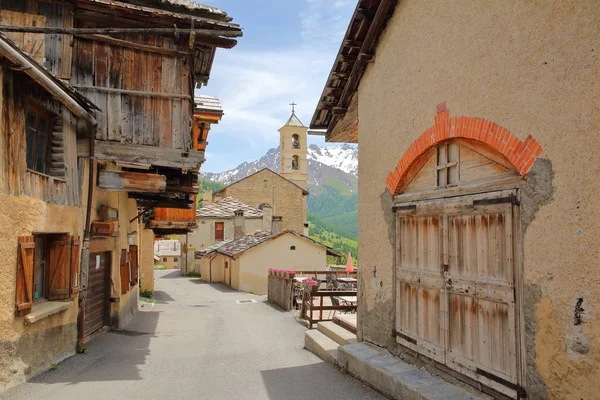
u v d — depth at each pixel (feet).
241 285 81.15
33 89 20.43
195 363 25.08
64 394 18.17
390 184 21.58
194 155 28.76
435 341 17.57
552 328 12.05
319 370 23.27
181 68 29.17
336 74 26.30
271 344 31.07
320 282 54.54
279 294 53.98
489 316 14.55
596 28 11.07
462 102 16.12
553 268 12.07
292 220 155.22
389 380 17.97
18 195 18.69
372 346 22.86
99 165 29.19
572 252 11.50
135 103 28.02
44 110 22.09
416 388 16.05
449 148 17.35
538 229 12.59
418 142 19.04
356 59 24.98
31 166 21.24
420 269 18.78
